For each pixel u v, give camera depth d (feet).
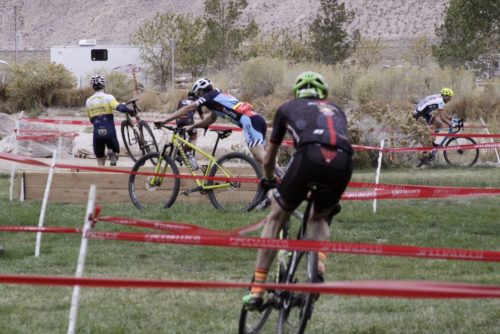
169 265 48.14
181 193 63.87
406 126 102.06
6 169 93.20
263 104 158.20
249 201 63.10
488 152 110.63
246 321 32.76
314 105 31.01
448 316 37.32
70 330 29.35
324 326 35.60
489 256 27.40
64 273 45.42
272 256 31.40
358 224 60.85
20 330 34.63
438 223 61.46
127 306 39.04
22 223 59.16
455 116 160.66
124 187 68.80
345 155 29.94
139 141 92.89
